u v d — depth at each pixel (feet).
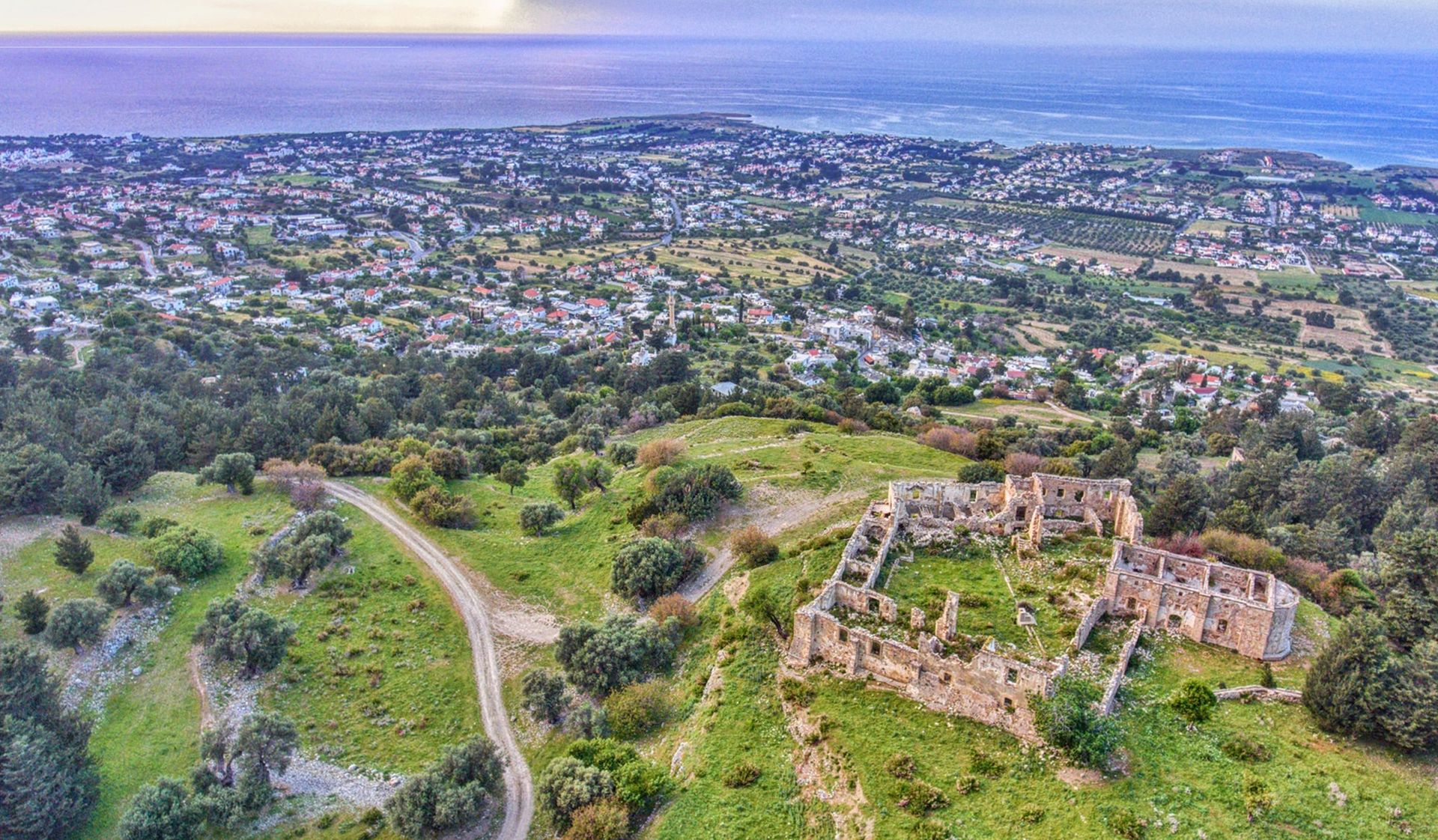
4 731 243.40
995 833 194.39
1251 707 230.89
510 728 299.38
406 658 332.39
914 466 482.28
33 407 525.75
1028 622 262.88
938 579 295.69
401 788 256.93
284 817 260.01
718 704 262.26
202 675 315.37
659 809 230.89
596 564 385.70
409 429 604.49
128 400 609.83
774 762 234.17
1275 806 196.24
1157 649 256.32
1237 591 271.49
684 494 407.64
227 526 422.82
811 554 335.26
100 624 322.96
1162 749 214.90
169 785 249.96
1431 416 613.52
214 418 554.87
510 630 351.25
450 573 391.45
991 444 533.14
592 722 277.64
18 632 317.63
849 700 247.09
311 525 402.11
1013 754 217.56
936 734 228.43
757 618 299.17
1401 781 205.77
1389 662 222.69
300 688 313.94
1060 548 311.68
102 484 425.28
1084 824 193.57
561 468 455.22
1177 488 365.40
